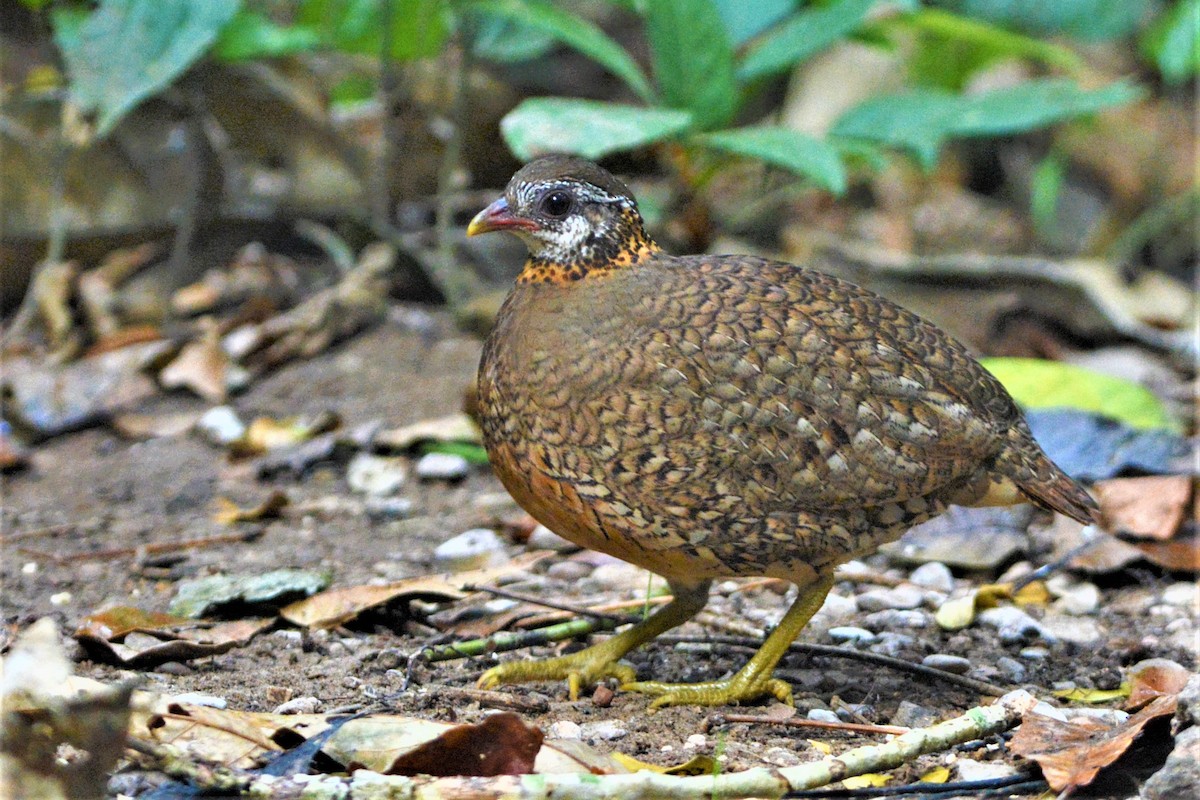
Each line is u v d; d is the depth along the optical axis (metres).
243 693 7.23
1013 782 6.28
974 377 7.57
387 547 9.89
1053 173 18.17
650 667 8.05
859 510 7.26
